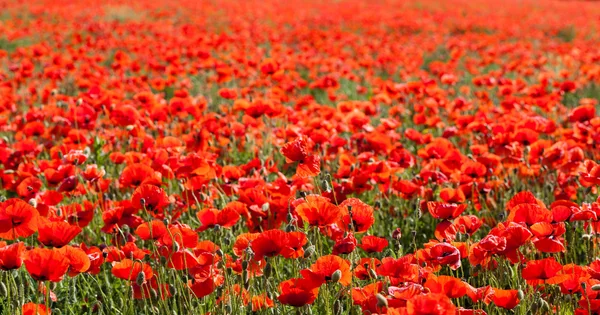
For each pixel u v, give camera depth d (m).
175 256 2.78
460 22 19.39
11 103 6.60
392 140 5.57
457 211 3.30
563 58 11.38
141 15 20.09
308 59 11.15
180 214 4.20
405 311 2.02
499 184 4.60
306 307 2.81
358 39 14.66
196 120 6.00
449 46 13.81
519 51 12.45
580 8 26.75
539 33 16.81
